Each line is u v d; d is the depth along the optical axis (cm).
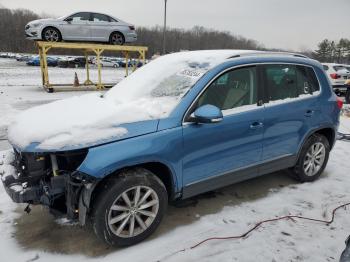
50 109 354
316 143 453
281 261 297
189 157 329
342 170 515
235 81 364
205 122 316
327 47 8569
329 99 455
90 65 4306
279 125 398
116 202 297
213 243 321
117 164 285
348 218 371
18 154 317
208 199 407
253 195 422
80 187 286
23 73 2798
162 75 379
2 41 8238
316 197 421
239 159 372
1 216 361
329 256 305
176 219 361
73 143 279
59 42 1614
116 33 1744
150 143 301
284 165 427
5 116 912
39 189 296
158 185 315
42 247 311
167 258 297
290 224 356
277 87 401
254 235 335
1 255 299
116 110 320
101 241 320
